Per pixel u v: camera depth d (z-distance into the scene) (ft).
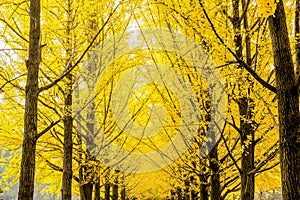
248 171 16.29
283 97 10.44
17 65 18.39
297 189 9.86
